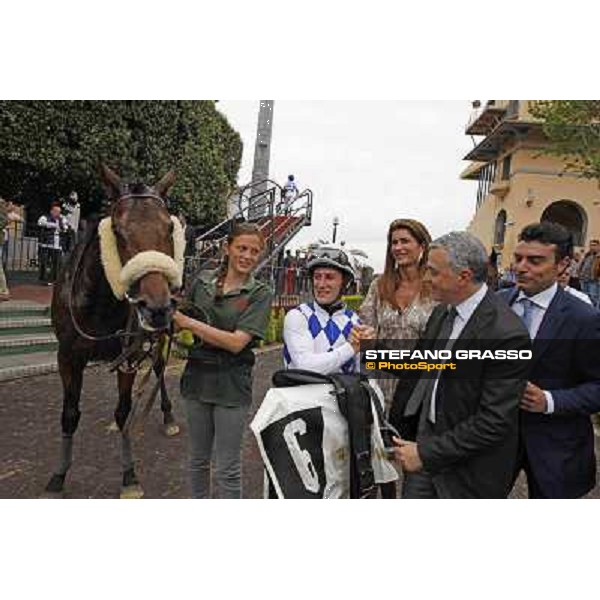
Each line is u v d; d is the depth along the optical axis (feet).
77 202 43.52
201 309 9.86
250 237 9.59
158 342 11.93
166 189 12.46
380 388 9.76
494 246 14.35
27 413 18.39
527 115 21.86
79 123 33.30
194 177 44.32
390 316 9.58
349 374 8.75
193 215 46.29
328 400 8.54
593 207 22.12
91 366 22.72
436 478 7.94
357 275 9.94
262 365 29.27
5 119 30.63
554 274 8.41
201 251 31.86
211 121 48.11
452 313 8.02
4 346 23.90
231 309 9.62
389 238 9.73
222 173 50.42
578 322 8.23
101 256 11.38
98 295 12.36
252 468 15.24
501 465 7.45
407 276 9.62
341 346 8.91
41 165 32.94
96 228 12.54
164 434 17.47
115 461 15.11
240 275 9.78
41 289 33.96
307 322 9.11
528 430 8.48
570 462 8.37
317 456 8.45
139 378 23.25
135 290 10.82
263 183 39.55
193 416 9.93
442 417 7.59
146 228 10.96
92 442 16.37
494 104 21.08
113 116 34.71
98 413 19.01
